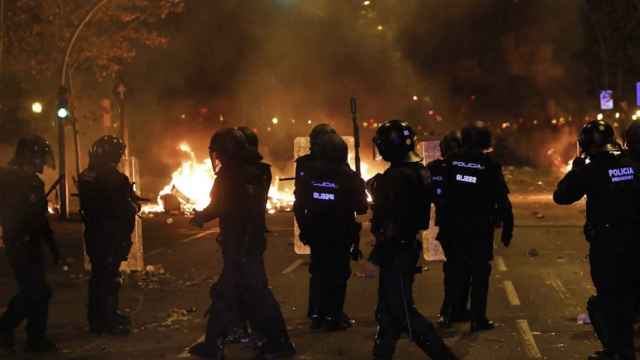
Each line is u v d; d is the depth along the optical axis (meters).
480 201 9.53
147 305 11.81
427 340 7.77
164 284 13.52
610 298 7.71
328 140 9.91
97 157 9.81
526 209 27.34
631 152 7.93
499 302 11.63
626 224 7.62
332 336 9.74
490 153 10.29
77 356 8.97
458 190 9.55
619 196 7.62
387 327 7.86
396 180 7.80
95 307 9.96
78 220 25.73
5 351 9.17
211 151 8.82
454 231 9.64
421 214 7.89
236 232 8.70
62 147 25.89
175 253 17.62
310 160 9.97
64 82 26.02
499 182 9.53
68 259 16.44
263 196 8.83
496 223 9.66
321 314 10.04
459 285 9.93
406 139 7.90
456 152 9.66
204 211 8.77
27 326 9.11
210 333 8.73
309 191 9.87
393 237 7.77
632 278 7.68
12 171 8.91
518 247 17.56
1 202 8.89
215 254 17.42
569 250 17.06
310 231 9.92
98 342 9.61
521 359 8.56
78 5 31.53
